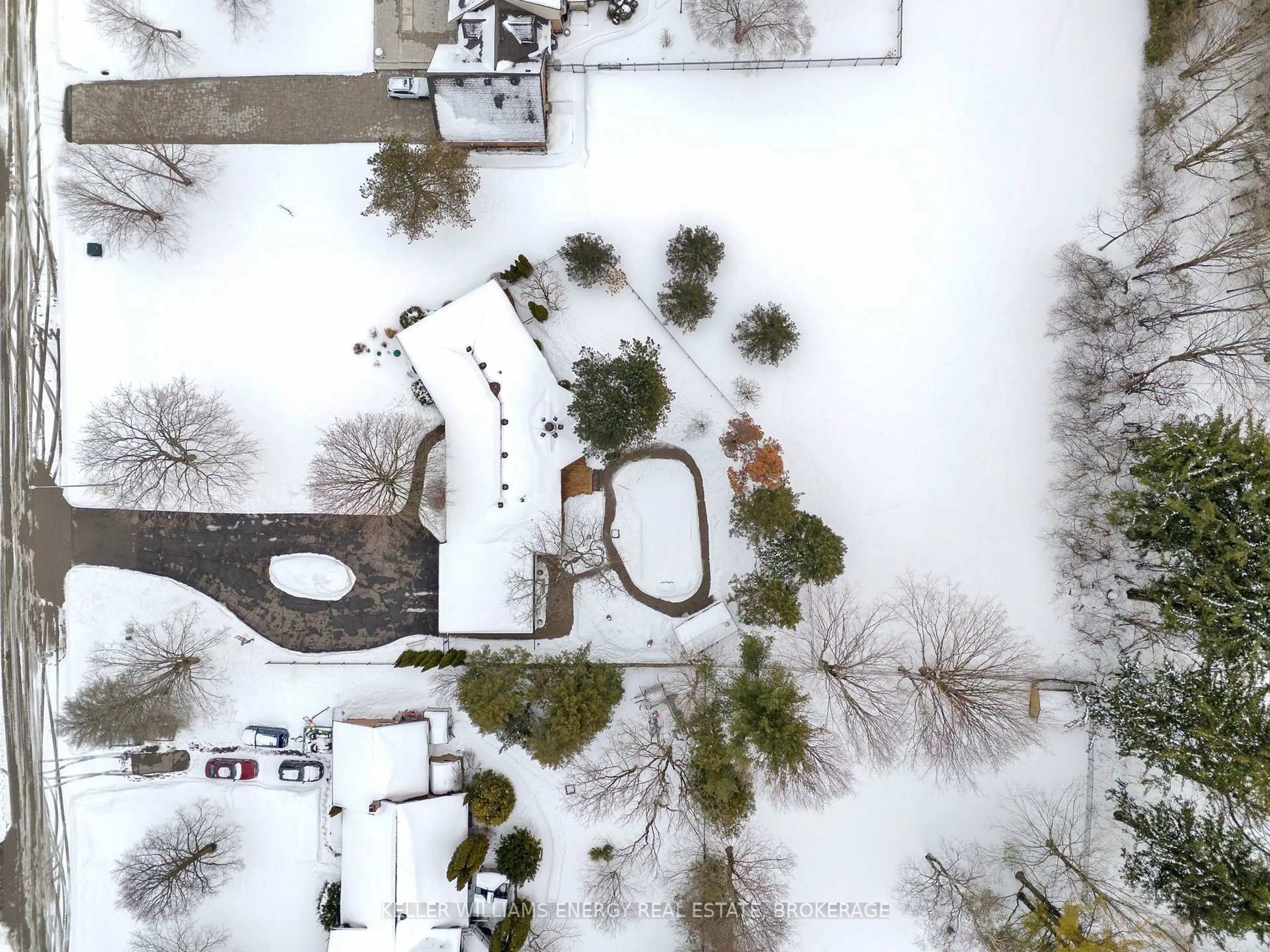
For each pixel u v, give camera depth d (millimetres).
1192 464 29719
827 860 35000
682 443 35125
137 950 35062
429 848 33469
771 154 35312
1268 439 29953
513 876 34000
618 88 35281
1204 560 29828
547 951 35000
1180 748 30281
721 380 35219
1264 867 29297
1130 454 34500
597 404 32000
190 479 35375
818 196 35281
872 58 34781
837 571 32062
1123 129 35094
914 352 35344
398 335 33906
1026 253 35281
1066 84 35156
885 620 34906
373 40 35312
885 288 35281
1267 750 28578
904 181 35344
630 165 35375
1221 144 32062
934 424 35281
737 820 32594
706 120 35312
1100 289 34188
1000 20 35250
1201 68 33125
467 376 34031
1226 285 34812
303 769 35156
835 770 32844
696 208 35375
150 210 34906
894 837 34906
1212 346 33625
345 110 35375
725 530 35062
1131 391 34344
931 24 35250
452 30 35125
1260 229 32844
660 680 34781
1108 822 34469
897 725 33656
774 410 35281
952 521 35250
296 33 35312
